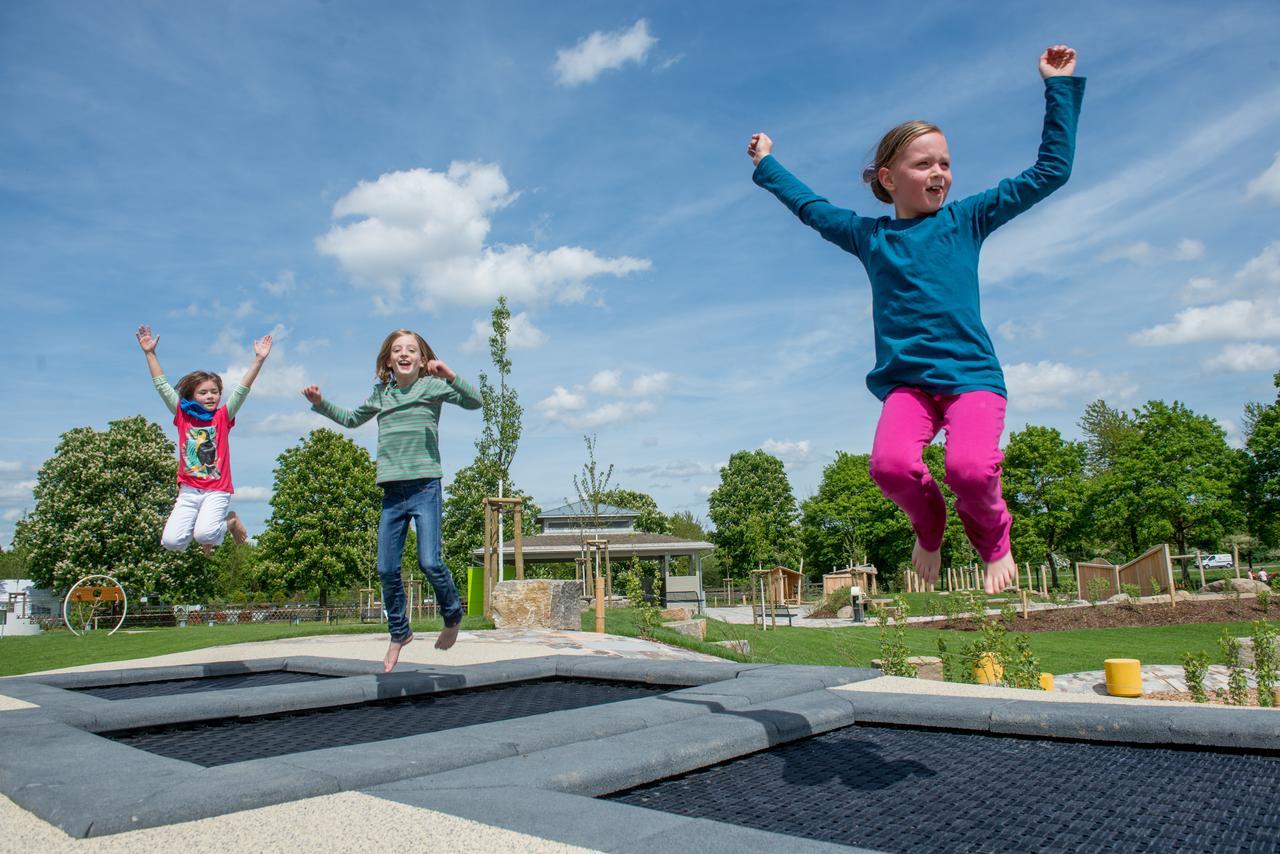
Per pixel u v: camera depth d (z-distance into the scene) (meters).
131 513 33.75
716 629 17.06
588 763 2.75
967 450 2.19
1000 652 8.12
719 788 2.79
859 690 4.50
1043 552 39.50
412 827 2.11
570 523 40.47
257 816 2.23
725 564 56.31
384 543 4.64
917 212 2.60
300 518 39.22
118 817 2.13
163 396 5.45
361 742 3.65
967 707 3.72
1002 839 2.19
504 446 20.23
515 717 4.31
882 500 49.69
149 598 35.59
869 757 3.22
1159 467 36.91
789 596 45.72
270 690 4.61
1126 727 3.27
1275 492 33.03
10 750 3.04
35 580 34.06
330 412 4.61
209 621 36.78
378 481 4.58
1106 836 2.19
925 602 31.67
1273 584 25.09
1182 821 2.30
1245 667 12.44
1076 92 2.46
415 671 5.59
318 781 2.46
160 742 3.74
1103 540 44.03
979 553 2.47
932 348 2.40
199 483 5.37
